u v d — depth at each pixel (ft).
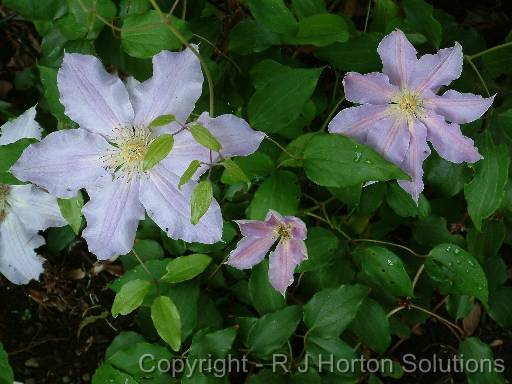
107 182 1.19
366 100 1.22
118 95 1.14
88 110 1.15
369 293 1.53
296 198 1.28
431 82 1.22
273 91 1.27
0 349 1.45
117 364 1.47
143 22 1.22
